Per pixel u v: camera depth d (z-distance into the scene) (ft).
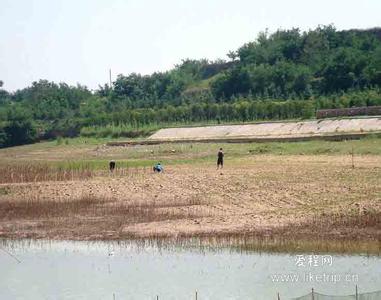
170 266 127.85
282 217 160.66
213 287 114.42
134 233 153.48
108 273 125.80
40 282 122.21
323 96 487.61
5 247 148.15
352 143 309.83
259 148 332.39
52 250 143.95
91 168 286.25
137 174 258.78
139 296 111.96
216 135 428.15
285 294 109.29
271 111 474.08
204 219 163.94
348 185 199.82
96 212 178.91
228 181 224.94
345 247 132.26
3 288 119.65
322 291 109.40
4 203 199.11
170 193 206.28
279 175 231.50
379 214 155.33
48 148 500.33
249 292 111.34
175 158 328.49
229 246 138.41
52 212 181.68
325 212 162.40
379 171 224.94
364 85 492.54
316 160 274.16
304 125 386.32
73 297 113.29
